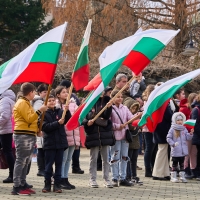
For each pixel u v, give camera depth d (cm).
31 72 834
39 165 1152
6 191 914
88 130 959
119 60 870
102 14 2498
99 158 1271
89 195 886
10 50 3209
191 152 1177
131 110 1091
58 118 905
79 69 871
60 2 2464
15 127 866
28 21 3759
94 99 855
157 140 1126
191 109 1205
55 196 869
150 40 898
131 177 1043
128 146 1020
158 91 976
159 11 2503
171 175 1120
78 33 2467
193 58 2530
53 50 834
